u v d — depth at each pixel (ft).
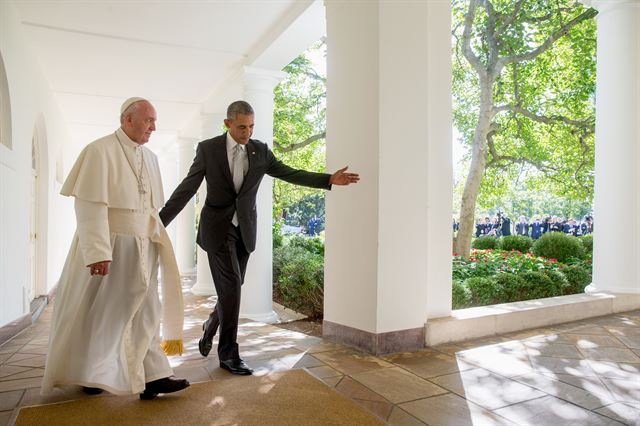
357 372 11.06
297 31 17.62
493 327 14.79
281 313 24.20
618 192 19.31
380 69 12.85
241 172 10.91
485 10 37.37
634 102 19.16
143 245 9.05
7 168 15.81
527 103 39.68
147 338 8.80
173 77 24.27
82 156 8.52
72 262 8.92
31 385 10.14
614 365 11.54
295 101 42.42
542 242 39.47
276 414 8.45
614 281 19.36
